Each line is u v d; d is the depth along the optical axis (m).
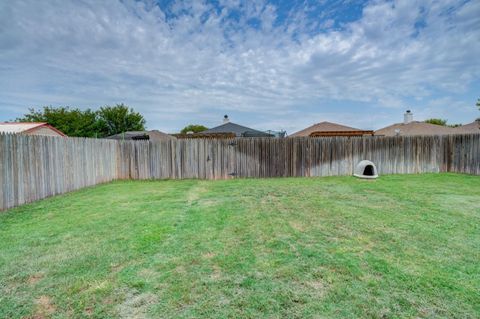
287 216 4.91
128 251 3.37
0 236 3.96
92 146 9.33
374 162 11.57
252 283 2.59
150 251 3.36
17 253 3.34
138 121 39.00
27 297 2.41
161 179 11.03
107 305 2.28
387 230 4.09
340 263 2.99
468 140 11.15
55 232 4.11
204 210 5.41
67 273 2.83
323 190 7.68
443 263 2.98
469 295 2.37
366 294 2.39
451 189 7.59
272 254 3.25
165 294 2.43
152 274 2.79
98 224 4.50
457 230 4.06
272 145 11.23
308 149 11.32
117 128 36.62
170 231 4.10
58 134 16.06
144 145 11.10
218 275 2.75
